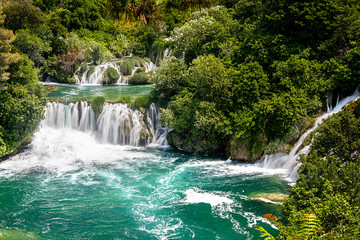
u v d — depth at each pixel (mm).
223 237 12492
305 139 17828
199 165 20312
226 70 22531
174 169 19766
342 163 12930
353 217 8820
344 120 14383
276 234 12398
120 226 13492
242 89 21312
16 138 21422
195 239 12430
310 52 21734
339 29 21328
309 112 19938
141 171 19609
